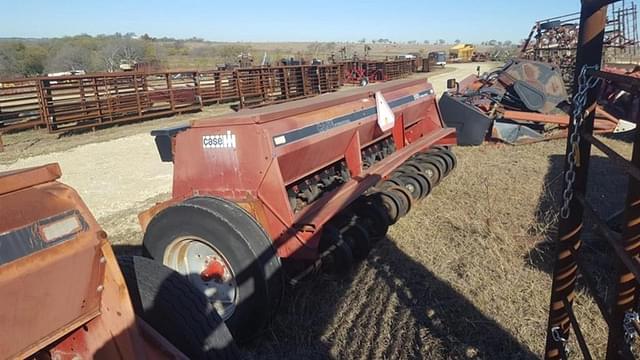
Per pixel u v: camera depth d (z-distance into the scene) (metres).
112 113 16.12
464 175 7.39
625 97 10.98
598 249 4.40
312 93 23.53
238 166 3.68
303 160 4.18
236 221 3.29
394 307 3.81
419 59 46.88
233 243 3.27
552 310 2.78
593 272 4.05
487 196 6.01
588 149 2.45
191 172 3.88
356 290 4.07
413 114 6.75
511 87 10.35
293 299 3.89
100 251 1.83
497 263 4.43
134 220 6.41
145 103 17.41
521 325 3.51
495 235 5.00
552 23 19.09
